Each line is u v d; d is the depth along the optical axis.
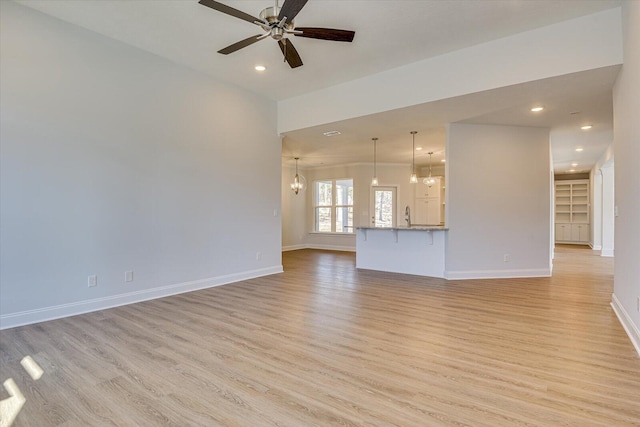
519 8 3.25
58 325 3.28
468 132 5.50
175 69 4.51
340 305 3.98
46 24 3.42
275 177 6.01
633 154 2.84
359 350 2.69
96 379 2.24
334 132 6.00
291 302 4.11
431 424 1.76
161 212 4.38
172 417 1.83
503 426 1.74
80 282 3.67
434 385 2.15
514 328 3.19
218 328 3.20
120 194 3.99
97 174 3.79
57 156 3.50
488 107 4.56
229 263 5.23
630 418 1.80
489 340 2.89
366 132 6.01
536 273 5.70
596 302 4.10
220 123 5.07
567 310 3.77
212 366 2.42
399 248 6.14
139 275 4.16
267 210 5.87
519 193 5.66
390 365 2.43
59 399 2.01
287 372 2.33
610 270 6.38
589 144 7.04
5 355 2.61
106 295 3.87
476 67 3.98
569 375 2.27
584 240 11.64
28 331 3.12
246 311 3.74
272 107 5.93
